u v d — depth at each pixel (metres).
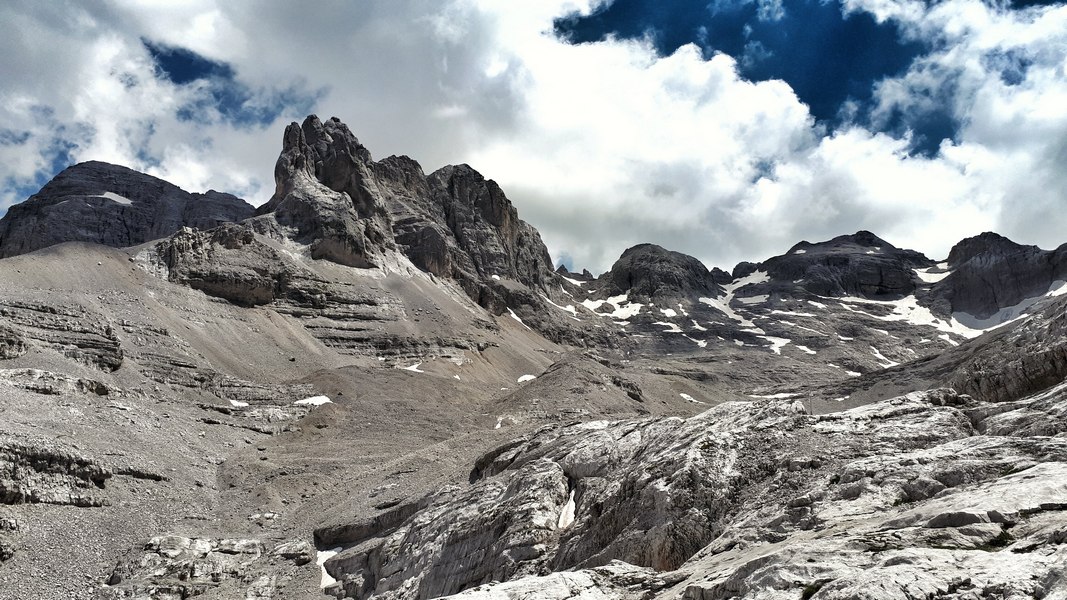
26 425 83.88
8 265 141.12
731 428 45.12
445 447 99.50
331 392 137.88
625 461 52.50
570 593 32.78
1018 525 26.80
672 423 54.62
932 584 23.36
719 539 36.91
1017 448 33.75
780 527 34.81
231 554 74.38
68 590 64.81
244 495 90.50
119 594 64.94
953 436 40.09
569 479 55.50
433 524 61.34
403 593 56.59
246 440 112.81
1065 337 54.34
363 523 75.19
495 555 50.94
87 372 113.62
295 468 97.69
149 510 80.25
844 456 39.53
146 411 106.44
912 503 32.62
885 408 44.28
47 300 126.38
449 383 159.75
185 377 127.81
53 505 74.31
